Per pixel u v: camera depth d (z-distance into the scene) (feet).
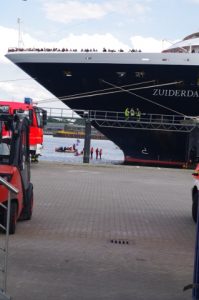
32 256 23.39
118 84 89.40
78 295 18.19
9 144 28.91
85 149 89.45
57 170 72.95
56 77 91.61
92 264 22.80
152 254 25.90
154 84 88.07
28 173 32.76
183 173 78.07
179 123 92.27
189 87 87.20
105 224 33.99
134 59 85.76
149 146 99.45
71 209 39.34
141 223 35.29
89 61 87.61
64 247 26.02
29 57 90.79
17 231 29.68
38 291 18.35
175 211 41.63
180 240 30.42
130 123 94.79
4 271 17.39
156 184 61.41
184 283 20.54
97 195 48.55
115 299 17.97
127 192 52.21
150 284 20.16
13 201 27.89
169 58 84.84
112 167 81.35
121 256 24.88
